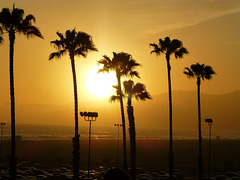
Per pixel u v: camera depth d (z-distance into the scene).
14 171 41.28
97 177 91.94
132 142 52.22
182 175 94.31
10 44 41.44
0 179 78.62
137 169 97.12
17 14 40.75
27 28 41.47
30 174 92.94
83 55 49.22
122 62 54.91
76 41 48.38
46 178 81.38
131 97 53.00
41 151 193.75
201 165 65.44
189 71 67.00
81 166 130.88
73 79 49.34
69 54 49.00
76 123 49.25
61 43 48.62
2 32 41.34
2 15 40.53
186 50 57.00
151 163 148.50
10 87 41.97
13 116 41.97
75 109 49.38
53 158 162.38
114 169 5.51
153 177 83.94
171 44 56.72
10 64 41.84
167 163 150.88
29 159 152.62
